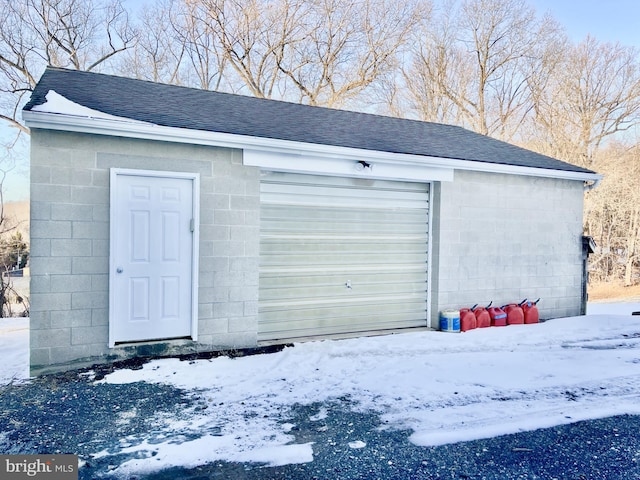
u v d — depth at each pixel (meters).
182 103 6.69
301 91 20.42
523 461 3.04
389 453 3.13
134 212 5.07
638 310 10.12
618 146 19.08
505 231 7.49
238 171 5.59
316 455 3.09
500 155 7.73
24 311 14.64
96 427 3.48
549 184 7.88
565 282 8.08
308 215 6.27
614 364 5.21
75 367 4.82
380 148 6.34
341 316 6.52
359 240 6.62
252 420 3.65
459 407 3.95
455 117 20.97
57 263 4.73
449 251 7.02
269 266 6.04
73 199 4.77
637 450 3.20
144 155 5.09
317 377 4.70
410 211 6.97
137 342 5.14
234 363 5.12
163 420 3.62
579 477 2.84
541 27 20.06
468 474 2.87
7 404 3.91
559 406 3.99
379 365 5.10
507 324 7.27
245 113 6.96
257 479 2.78
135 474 2.82
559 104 19.81
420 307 7.09
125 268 5.04
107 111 5.21
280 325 6.13
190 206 5.36
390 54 20.19
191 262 5.37
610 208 19.14
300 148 5.75
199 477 2.79
